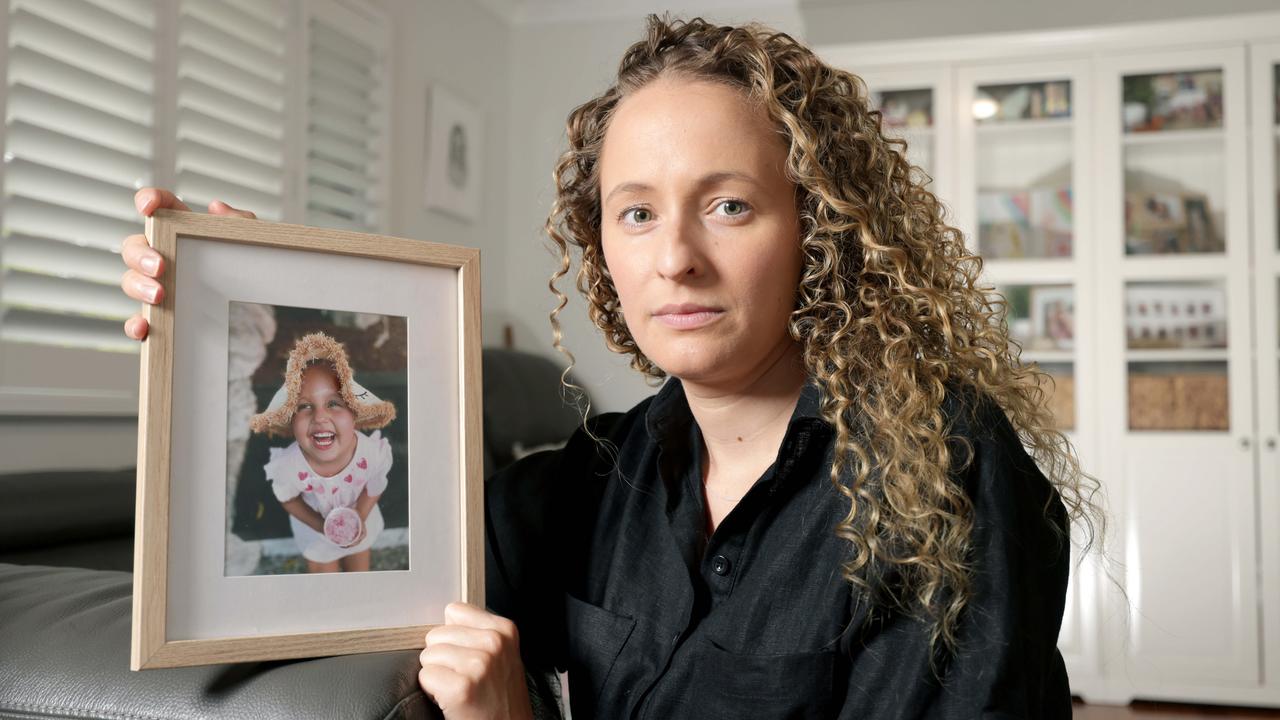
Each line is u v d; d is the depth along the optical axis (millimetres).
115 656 775
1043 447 1055
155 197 790
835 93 951
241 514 784
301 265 839
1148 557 3564
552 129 4672
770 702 819
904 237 977
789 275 871
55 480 1656
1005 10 4164
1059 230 3725
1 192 2225
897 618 805
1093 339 3668
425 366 884
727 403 914
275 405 812
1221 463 3547
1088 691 3564
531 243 4645
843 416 876
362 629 810
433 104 4043
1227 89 3592
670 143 827
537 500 1046
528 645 1028
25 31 2283
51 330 2330
